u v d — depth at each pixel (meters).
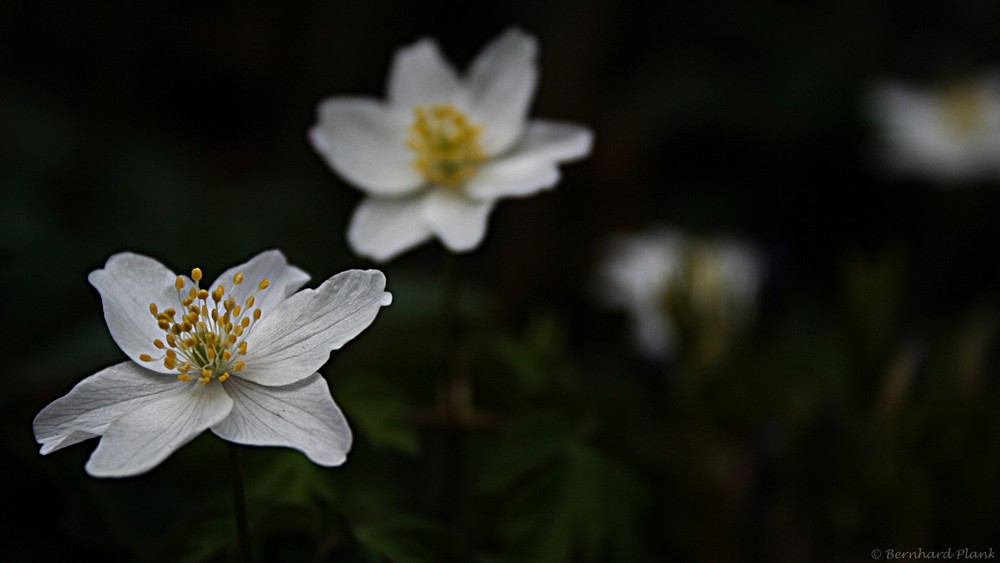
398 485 0.23
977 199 0.37
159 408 0.17
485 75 0.22
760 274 0.25
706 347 0.23
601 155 0.42
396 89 0.22
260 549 0.19
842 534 0.22
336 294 0.18
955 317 0.35
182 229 0.29
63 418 0.17
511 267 0.39
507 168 0.22
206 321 0.18
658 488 0.23
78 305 0.25
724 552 0.23
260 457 0.20
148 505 0.21
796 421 0.22
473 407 0.22
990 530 0.23
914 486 0.22
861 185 0.42
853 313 0.23
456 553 0.19
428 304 0.24
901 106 0.38
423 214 0.21
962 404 0.22
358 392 0.21
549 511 0.20
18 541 0.20
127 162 0.33
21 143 0.33
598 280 0.36
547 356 0.22
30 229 0.25
